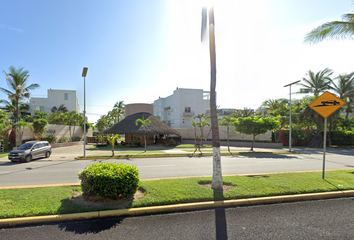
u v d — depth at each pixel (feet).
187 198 18.33
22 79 83.87
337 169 35.63
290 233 13.46
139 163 44.62
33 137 76.54
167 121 192.85
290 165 42.52
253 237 12.96
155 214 16.34
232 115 157.28
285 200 19.38
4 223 14.14
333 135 101.24
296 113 106.42
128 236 12.98
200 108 174.50
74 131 109.29
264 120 71.51
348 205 18.53
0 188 21.56
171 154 59.41
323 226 14.44
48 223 14.65
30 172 34.32
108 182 17.26
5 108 107.55
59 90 181.47
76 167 39.78
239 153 64.39
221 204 17.97
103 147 88.53
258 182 23.91
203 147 91.20
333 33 36.96
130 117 107.86
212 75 23.88
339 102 26.32
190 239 12.67
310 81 111.55
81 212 15.72
